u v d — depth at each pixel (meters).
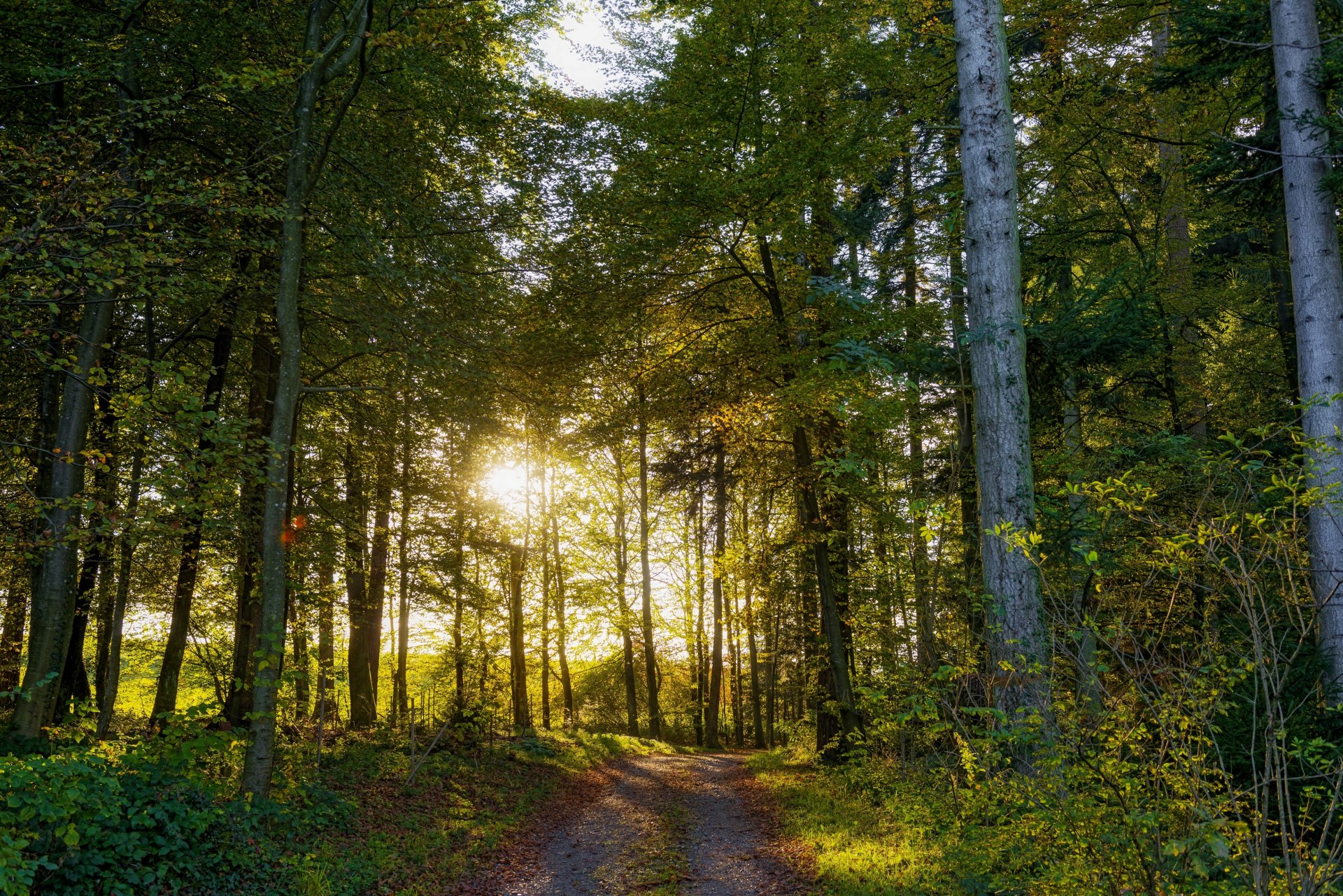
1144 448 7.39
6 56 9.51
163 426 7.91
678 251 12.97
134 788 6.86
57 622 9.74
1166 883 3.93
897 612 10.74
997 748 5.81
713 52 11.69
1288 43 8.80
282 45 11.29
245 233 10.64
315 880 7.22
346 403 13.93
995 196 7.55
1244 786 4.67
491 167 13.59
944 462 12.99
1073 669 5.04
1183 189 13.09
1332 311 8.46
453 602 16.31
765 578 16.05
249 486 11.95
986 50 7.69
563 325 13.61
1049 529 7.31
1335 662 7.43
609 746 21.78
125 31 10.02
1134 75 12.74
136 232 7.76
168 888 6.35
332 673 12.34
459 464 15.69
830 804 11.02
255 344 12.83
